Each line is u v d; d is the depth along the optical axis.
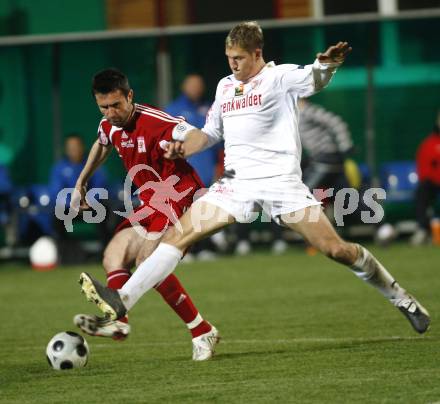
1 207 59.31
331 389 21.95
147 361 27.11
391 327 31.38
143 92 60.75
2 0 59.94
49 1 59.81
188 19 59.75
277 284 45.00
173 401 21.38
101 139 27.84
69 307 40.75
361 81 61.09
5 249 61.25
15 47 60.66
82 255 57.84
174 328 33.88
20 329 35.03
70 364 26.19
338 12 60.25
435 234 60.38
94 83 26.41
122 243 26.95
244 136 26.28
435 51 61.25
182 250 25.92
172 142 26.27
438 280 43.41
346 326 32.16
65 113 60.97
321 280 45.62
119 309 24.86
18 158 61.19
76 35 59.66
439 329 30.38
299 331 31.64
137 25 59.78
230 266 53.28
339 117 61.16
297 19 60.06
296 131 26.34
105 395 22.31
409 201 61.19
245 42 25.78
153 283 25.53
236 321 34.66
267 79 25.98
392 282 27.55
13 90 61.00
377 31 60.75
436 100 61.44
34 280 51.50
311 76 25.62
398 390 21.58
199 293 43.12
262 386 22.59
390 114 61.34
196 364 26.11
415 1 60.66
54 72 60.78
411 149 61.59
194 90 55.22
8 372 26.17
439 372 23.41
